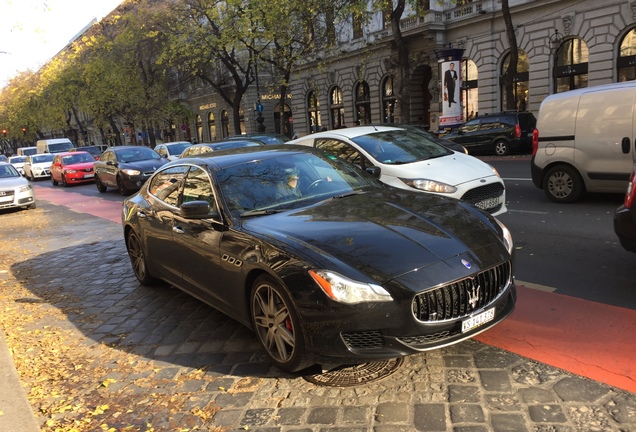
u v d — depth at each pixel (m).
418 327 3.03
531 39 26.47
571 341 3.64
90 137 81.19
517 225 7.62
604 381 3.08
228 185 4.32
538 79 26.53
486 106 29.22
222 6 27.89
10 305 5.77
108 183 17.91
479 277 3.25
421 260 3.16
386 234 3.40
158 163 17.25
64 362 4.09
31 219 13.16
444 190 6.49
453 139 21.70
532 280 5.10
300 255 3.25
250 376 3.55
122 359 4.06
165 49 30.53
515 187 11.23
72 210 14.34
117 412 3.25
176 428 3.00
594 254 5.80
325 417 2.96
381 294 3.00
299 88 42.75
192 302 5.31
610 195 9.21
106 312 5.26
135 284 6.22
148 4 34.84
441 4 26.67
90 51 40.94
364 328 3.01
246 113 47.16
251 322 3.80
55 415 3.27
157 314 5.05
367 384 3.27
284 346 3.45
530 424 2.73
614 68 23.59
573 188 8.74
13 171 15.91
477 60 29.22
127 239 6.21
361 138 7.68
